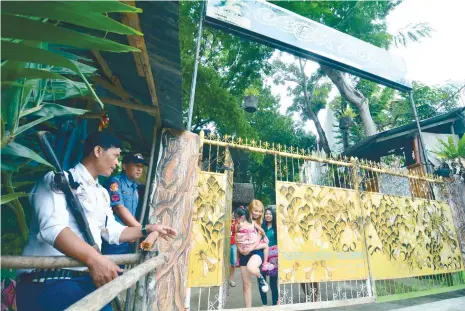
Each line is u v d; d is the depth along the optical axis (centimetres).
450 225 547
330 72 1223
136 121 373
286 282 353
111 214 189
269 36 489
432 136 864
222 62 1407
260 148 377
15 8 62
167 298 258
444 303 414
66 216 132
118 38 203
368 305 412
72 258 120
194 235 321
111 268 121
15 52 64
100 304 82
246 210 382
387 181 562
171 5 146
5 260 97
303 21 537
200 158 338
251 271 346
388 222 462
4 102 91
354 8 1159
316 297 413
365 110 1203
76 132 188
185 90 905
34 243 138
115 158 176
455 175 614
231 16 455
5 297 163
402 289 485
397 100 1708
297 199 385
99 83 267
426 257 488
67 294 138
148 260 158
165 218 280
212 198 338
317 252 380
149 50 196
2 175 145
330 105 1827
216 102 909
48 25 64
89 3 63
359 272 405
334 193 416
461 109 795
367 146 1023
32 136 173
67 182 141
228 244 408
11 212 206
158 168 296
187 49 945
